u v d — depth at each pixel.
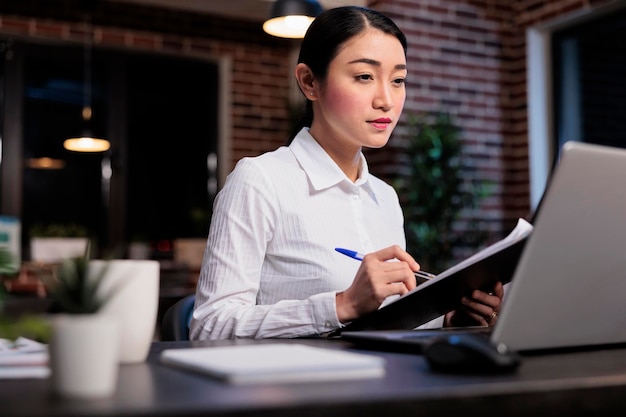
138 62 5.70
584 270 0.87
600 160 0.81
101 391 0.62
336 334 1.29
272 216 1.48
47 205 5.46
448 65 5.08
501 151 5.22
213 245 1.43
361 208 1.59
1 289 0.80
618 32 4.64
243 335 1.29
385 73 1.48
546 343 0.90
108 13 5.47
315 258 1.50
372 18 1.48
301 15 2.74
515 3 5.29
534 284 0.84
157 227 5.77
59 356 0.62
